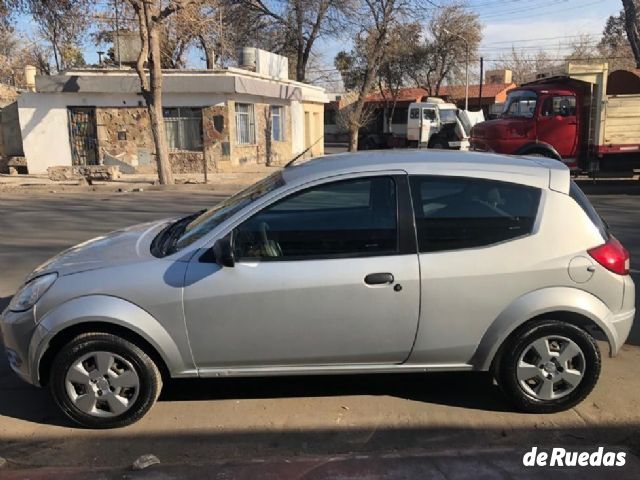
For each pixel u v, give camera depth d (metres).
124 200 14.91
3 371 4.53
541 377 3.69
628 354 4.69
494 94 47.53
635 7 23.81
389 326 3.57
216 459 3.29
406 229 3.58
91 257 3.75
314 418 3.76
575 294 3.58
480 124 16.39
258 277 3.50
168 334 3.53
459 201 3.64
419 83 45.62
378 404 3.94
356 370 3.68
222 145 22.27
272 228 3.59
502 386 3.74
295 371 3.65
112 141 22.36
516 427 3.62
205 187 18.05
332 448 3.41
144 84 17.62
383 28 25.41
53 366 3.56
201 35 25.06
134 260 3.61
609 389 4.09
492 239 3.60
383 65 40.78
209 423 3.71
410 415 3.79
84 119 22.41
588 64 14.45
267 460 3.21
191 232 3.84
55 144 22.44
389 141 35.88
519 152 15.23
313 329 3.56
